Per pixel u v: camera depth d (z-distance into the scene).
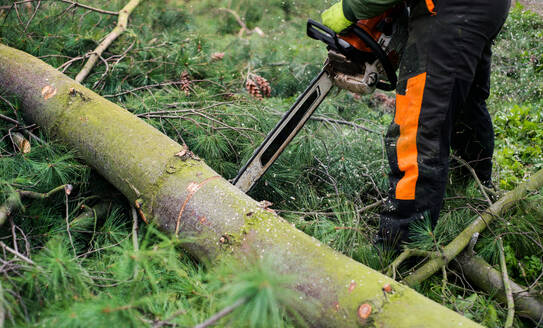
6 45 2.49
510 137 2.77
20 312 1.16
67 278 1.26
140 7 3.64
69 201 1.80
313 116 2.53
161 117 2.29
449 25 1.54
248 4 4.96
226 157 2.40
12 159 1.75
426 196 1.67
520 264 1.76
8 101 2.00
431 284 1.71
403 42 1.79
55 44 2.81
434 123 1.61
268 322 0.94
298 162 2.27
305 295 1.24
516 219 1.86
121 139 1.72
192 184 1.53
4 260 1.36
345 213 1.80
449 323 1.09
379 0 1.53
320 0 4.57
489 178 2.21
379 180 2.22
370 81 1.77
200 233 1.45
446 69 1.57
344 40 1.72
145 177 1.61
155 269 1.43
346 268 1.25
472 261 1.77
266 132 2.43
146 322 1.08
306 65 3.40
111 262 1.53
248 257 1.26
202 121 2.44
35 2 3.27
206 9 4.93
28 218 1.67
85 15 3.33
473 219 1.92
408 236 1.73
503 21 1.68
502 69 3.43
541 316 1.54
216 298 1.19
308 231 1.84
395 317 1.13
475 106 2.00
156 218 1.58
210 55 3.37
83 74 2.55
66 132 1.87
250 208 1.44
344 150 2.33
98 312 0.99
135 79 2.82
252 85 2.95
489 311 1.55
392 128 1.73
